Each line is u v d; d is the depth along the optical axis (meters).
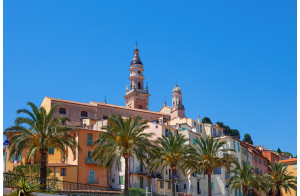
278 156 122.12
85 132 71.38
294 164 97.44
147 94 139.50
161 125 81.94
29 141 46.78
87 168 69.38
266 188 83.56
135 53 145.88
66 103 89.56
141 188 71.06
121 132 53.06
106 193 50.53
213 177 85.38
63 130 48.00
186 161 61.47
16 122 45.81
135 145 53.53
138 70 142.50
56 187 44.88
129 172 70.44
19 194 27.34
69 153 71.12
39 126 46.47
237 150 92.69
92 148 71.12
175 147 62.31
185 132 84.50
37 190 28.83
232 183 79.12
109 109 96.81
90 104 94.88
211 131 100.19
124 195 51.72
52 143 46.78
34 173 57.41
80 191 43.94
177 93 128.25
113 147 52.78
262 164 108.75
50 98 89.44
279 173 83.44
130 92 139.38
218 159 65.69
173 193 60.81
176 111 121.00
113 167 73.00
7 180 31.11
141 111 102.88
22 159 67.75
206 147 67.50
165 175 77.25
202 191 81.69
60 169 66.38
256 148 110.94
